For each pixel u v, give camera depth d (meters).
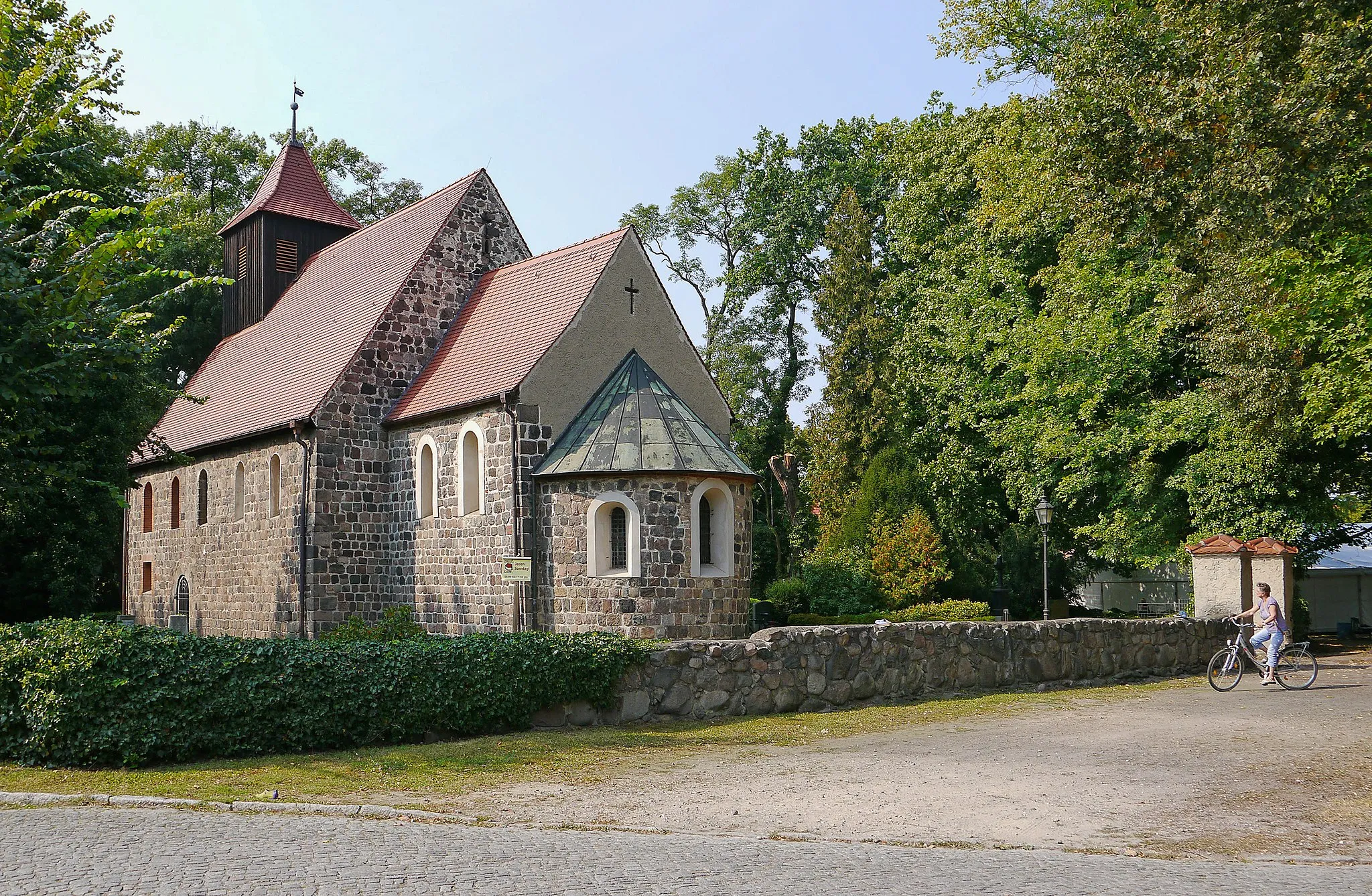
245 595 28.14
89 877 7.09
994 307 30.59
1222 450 24.83
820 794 10.18
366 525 26.02
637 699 14.74
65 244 16.45
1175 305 21.92
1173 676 20.45
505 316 25.91
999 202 29.53
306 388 26.95
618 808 9.59
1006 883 7.08
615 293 24.25
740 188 47.44
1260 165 14.01
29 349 15.59
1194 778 10.62
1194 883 7.09
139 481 35.00
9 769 10.99
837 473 36.72
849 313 37.34
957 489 33.59
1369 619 36.59
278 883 6.95
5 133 17.30
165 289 41.81
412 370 26.92
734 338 46.12
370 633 24.25
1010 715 15.26
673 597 21.41
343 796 9.98
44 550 27.28
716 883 7.05
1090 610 38.69
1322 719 14.27
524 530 22.36
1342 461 25.69
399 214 31.20
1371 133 14.55
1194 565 22.25
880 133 40.19
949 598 31.69
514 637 14.07
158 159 47.62
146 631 11.94
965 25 30.06
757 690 15.58
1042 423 29.19
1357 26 13.56
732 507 22.41
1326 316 19.41
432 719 13.09
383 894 6.73
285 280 34.94
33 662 11.27
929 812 9.38
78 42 19.48
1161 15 15.72
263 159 51.53
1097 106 15.63
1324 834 8.52
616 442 21.86
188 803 9.56
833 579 29.64
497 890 6.85
